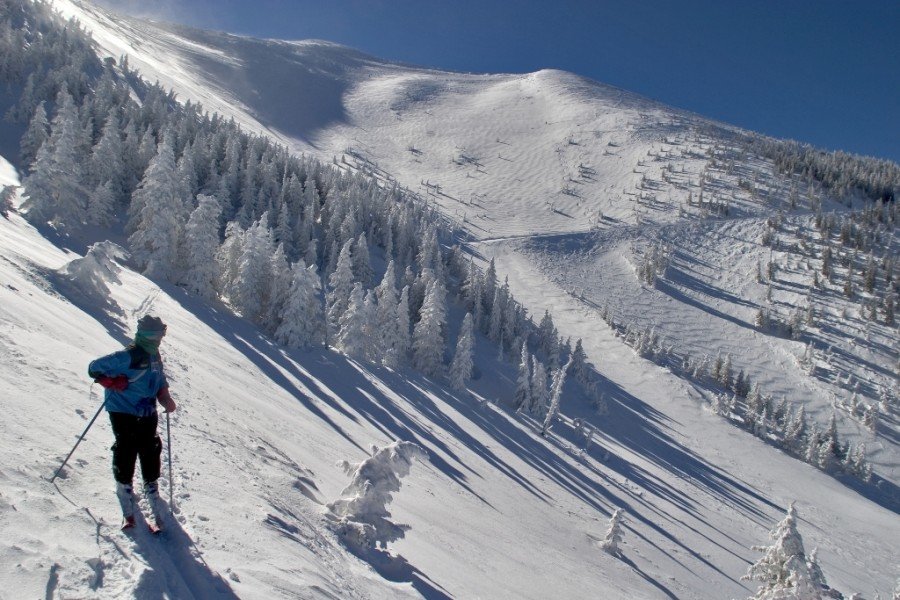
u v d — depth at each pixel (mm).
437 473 20000
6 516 3379
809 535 53469
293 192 82000
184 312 29984
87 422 5781
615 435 67750
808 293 142000
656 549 28859
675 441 74500
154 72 194750
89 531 3699
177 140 76875
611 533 23188
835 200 199875
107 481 4629
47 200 36906
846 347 122750
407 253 96188
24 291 11555
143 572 3379
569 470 41031
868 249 160125
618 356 105938
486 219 191750
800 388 109375
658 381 98125
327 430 17484
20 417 4914
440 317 55406
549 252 155500
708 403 93250
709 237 170125
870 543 56062
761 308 131625
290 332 38875
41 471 4191
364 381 38531
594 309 125500
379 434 22938
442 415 39281
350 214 78312
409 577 7312
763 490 65188
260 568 4422
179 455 6219
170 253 39000
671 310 132250
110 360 4094
